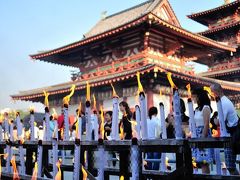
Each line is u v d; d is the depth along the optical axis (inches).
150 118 303.1
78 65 1236.5
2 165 201.6
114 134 135.0
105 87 976.9
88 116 137.8
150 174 196.4
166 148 129.6
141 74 821.2
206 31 1903.3
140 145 126.4
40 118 1151.0
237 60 1806.1
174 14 1132.5
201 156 241.3
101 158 125.2
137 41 997.2
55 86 1175.0
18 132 168.4
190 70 1134.4
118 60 1022.4
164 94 913.5
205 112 230.4
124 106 235.9
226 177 138.6
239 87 1222.9
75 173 122.3
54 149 141.5
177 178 126.3
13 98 1221.7
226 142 136.4
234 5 1768.0
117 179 342.0
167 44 1046.4
